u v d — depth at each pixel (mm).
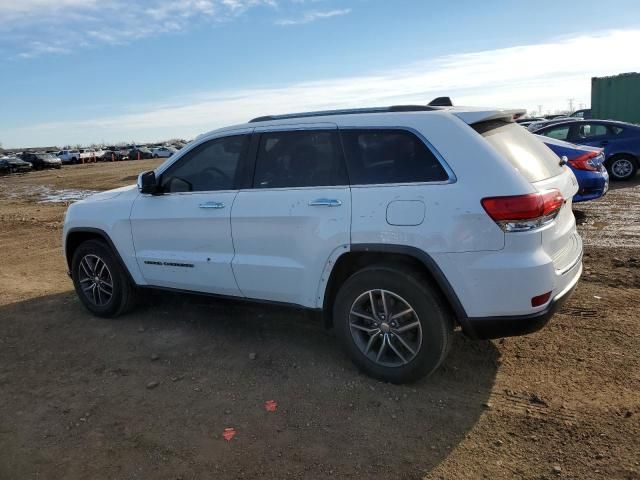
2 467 3014
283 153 4066
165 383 3904
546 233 3344
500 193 3240
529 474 2797
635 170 13172
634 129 13055
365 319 3756
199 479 2857
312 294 3918
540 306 3314
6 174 41156
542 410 3354
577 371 3787
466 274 3320
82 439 3248
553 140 9312
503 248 3252
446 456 2967
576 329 4445
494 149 3398
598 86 20125
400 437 3150
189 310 5367
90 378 4035
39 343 4734
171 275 4684
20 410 3611
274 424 3320
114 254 5066
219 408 3533
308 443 3119
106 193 5410
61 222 12125
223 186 4352
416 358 3574
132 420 3432
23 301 5957
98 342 4695
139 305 5500
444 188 3379
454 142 3434
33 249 9062
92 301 5332
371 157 3680
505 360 4004
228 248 4289
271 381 3859
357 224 3600
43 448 3174
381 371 3723
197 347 4496
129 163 49906
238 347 4453
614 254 6621
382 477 2818
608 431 3104
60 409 3605
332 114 4031
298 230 3887
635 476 2734
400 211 3469
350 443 3109
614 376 3688
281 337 4609
